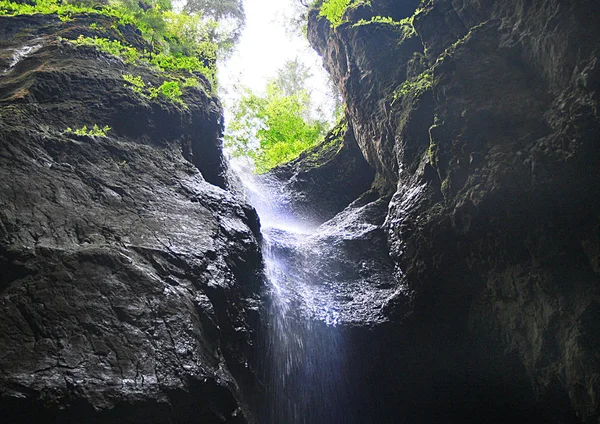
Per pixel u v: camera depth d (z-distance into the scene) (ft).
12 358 15.90
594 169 23.27
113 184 24.70
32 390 15.35
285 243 35.12
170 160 29.45
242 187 43.93
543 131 25.39
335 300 32.86
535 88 26.81
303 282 33.19
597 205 23.61
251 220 29.25
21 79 29.07
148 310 19.35
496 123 26.78
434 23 33.47
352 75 42.68
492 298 28.91
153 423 17.25
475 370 30.86
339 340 30.55
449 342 31.37
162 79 34.94
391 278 34.35
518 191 25.11
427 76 33.81
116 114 29.17
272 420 26.43
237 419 19.84
